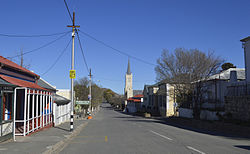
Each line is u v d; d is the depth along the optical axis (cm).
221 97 2883
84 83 6719
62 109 2694
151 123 2761
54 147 1017
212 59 2767
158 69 3112
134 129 1923
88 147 1055
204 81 2750
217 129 1959
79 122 2777
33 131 1516
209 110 2633
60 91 5066
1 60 1512
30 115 1878
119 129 1936
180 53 2938
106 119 3856
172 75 3020
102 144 1134
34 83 1986
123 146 1057
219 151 919
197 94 2794
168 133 1611
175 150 939
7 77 1425
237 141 1255
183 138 1333
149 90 5912
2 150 924
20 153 869
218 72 2875
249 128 1585
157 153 880
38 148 971
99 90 8200
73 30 1828
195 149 959
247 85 2131
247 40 2445
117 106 13375
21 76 1725
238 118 2102
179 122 2950
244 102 2030
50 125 2044
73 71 1784
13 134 1209
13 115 1214
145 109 6025
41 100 1719
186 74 2867
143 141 1208
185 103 3584
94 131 1820
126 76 14100
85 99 6556
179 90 2956
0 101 1084
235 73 2645
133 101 8200
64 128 1911
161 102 4838
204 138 1357
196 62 2794
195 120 2528
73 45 1817
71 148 1040
